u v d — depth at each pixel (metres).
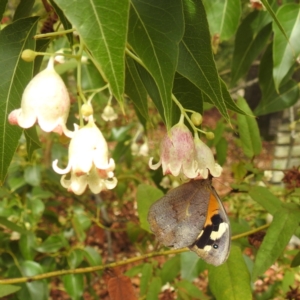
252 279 0.21
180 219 0.18
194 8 0.17
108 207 0.66
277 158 0.59
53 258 0.34
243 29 0.32
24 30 0.18
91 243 0.70
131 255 0.69
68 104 0.18
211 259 0.18
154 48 0.15
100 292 0.62
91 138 0.18
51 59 0.18
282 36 0.26
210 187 0.19
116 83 0.13
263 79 0.33
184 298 0.27
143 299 0.28
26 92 0.17
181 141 0.19
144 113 0.21
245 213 0.43
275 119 0.61
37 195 0.38
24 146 0.45
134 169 0.63
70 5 0.13
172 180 0.42
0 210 0.35
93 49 0.13
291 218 0.22
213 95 0.17
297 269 0.31
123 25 0.13
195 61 0.17
